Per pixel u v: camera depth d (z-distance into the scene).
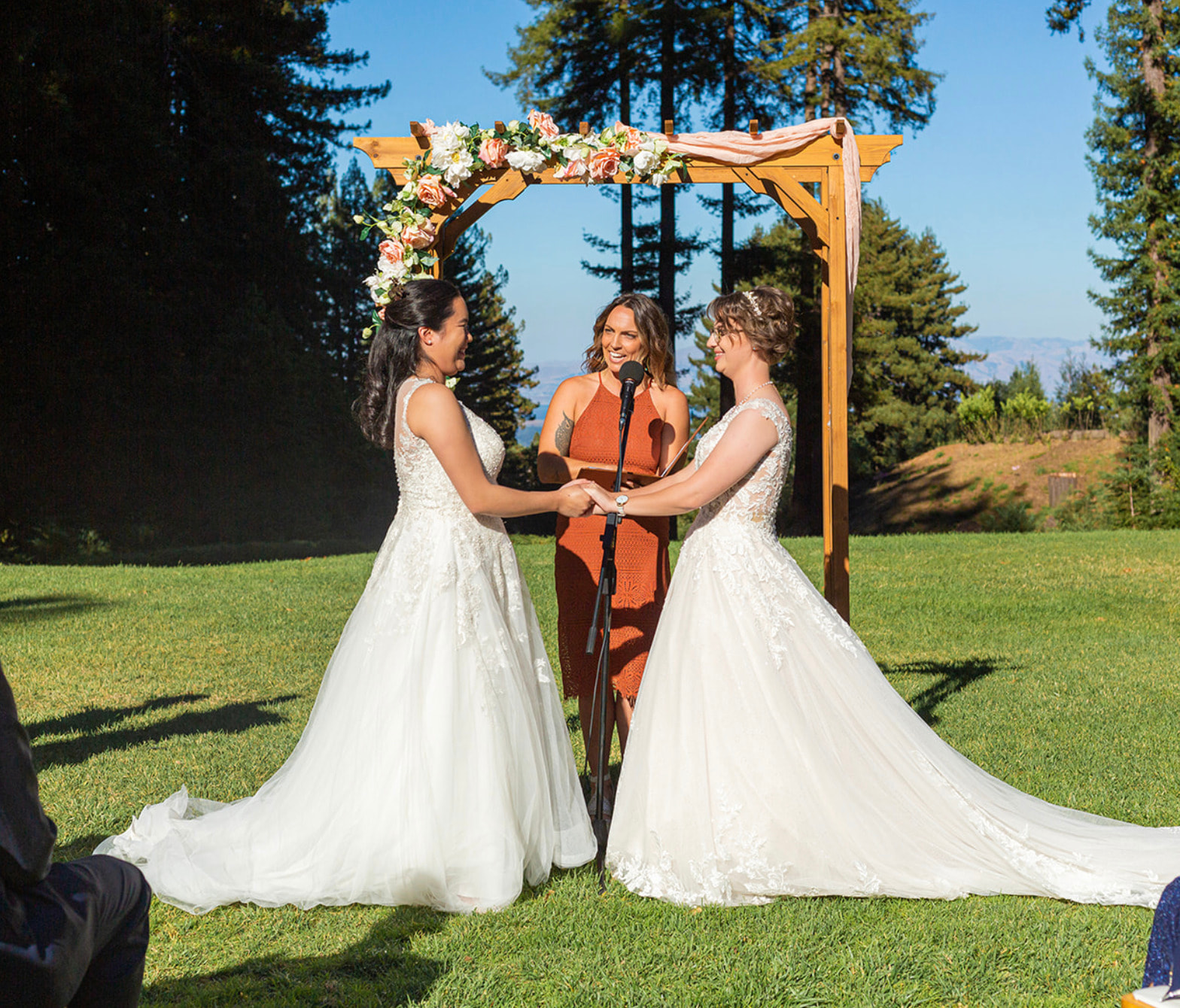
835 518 5.16
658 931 3.17
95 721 5.89
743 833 3.39
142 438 24.17
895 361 56.03
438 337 3.67
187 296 25.83
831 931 3.13
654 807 3.52
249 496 26.02
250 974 2.89
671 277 27.23
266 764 5.00
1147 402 27.02
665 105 26.44
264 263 28.84
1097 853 3.53
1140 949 2.99
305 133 29.88
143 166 22.47
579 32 26.27
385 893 3.32
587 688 4.46
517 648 3.64
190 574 12.83
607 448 4.50
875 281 57.38
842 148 5.00
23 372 21.30
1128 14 26.81
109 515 23.36
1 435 21.38
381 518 32.12
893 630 9.35
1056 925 3.15
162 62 25.97
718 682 3.51
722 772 3.44
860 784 3.47
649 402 4.52
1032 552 14.48
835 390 5.14
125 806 4.30
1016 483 32.25
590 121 27.27
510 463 48.59
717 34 25.73
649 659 3.76
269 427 26.39
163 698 6.50
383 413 3.67
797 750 3.44
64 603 10.23
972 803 3.56
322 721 3.55
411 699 3.38
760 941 3.06
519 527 35.28
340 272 35.09
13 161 20.16
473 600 3.50
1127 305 27.31
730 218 27.91
